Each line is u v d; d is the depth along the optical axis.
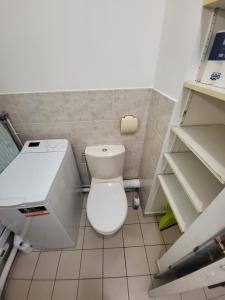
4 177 1.03
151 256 1.36
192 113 0.92
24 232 1.14
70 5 0.87
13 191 0.94
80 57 1.04
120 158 1.42
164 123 1.02
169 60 0.91
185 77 0.78
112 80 1.15
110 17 0.93
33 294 1.18
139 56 1.07
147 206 1.54
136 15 0.93
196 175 0.92
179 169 0.96
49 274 1.27
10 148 1.20
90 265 1.32
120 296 1.16
